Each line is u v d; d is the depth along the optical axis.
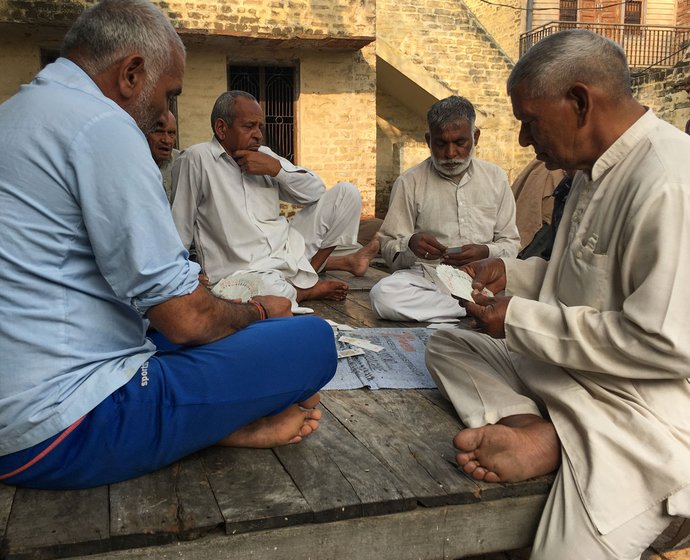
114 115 1.65
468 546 1.96
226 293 3.73
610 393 1.96
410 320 4.03
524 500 1.97
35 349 1.65
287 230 4.41
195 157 3.99
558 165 2.07
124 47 1.73
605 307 1.95
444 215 4.27
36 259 1.62
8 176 1.60
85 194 1.60
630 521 1.78
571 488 1.86
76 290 1.70
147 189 1.65
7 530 1.65
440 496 1.89
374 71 11.52
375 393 2.75
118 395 1.79
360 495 1.87
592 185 2.03
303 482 1.95
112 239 1.62
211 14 9.86
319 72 11.30
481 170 4.26
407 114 15.80
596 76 1.89
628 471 1.83
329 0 10.24
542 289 2.25
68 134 1.59
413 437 2.30
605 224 1.96
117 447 1.77
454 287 2.27
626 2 17.94
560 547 1.81
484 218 4.26
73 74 1.72
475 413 2.25
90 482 1.82
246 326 2.01
